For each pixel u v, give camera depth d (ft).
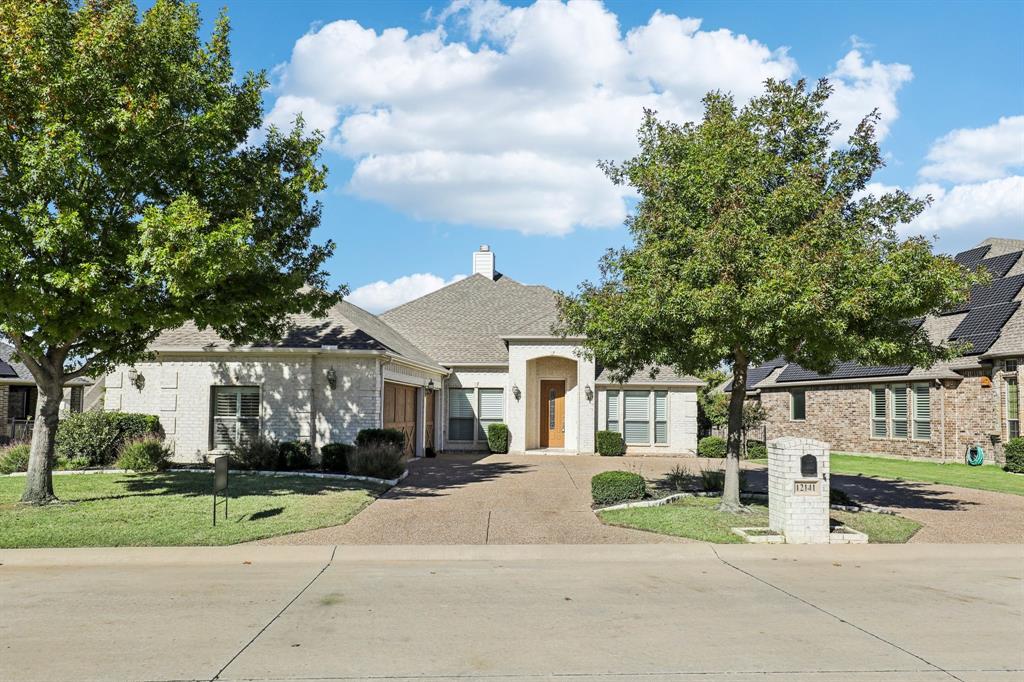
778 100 41.55
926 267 35.24
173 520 36.78
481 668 17.84
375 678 17.16
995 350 71.82
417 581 27.17
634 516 39.22
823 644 19.80
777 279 33.32
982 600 24.64
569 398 87.20
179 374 63.16
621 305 38.78
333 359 62.13
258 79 43.19
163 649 19.21
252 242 39.42
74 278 33.58
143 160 36.76
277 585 26.40
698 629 21.18
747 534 35.06
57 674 17.35
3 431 100.48
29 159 32.86
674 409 85.97
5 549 31.22
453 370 87.81
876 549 32.94
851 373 90.02
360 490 47.75
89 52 34.91
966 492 52.26
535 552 32.01
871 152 40.63
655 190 40.73
